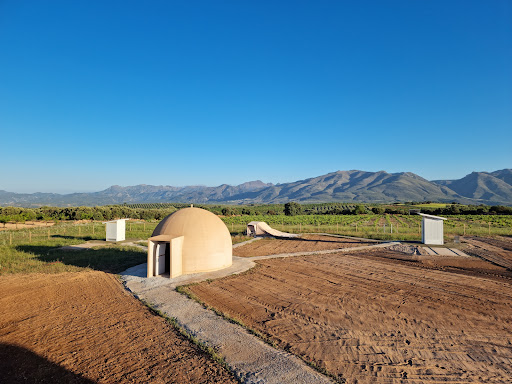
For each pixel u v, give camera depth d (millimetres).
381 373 6965
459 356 7785
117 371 6938
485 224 45594
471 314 10625
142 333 8961
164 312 10547
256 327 9484
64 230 36312
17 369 6941
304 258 20906
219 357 7578
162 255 16172
